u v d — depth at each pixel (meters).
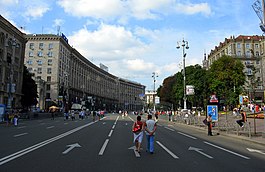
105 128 26.81
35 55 94.25
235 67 71.06
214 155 11.41
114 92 163.12
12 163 8.82
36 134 19.61
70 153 11.04
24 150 11.70
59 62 94.75
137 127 11.82
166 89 94.12
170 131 25.31
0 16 56.19
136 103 183.75
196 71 72.75
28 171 7.70
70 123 36.38
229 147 14.34
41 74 93.56
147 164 9.01
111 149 12.39
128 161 9.50
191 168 8.49
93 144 14.12
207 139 18.45
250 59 97.19
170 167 8.57
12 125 31.22
